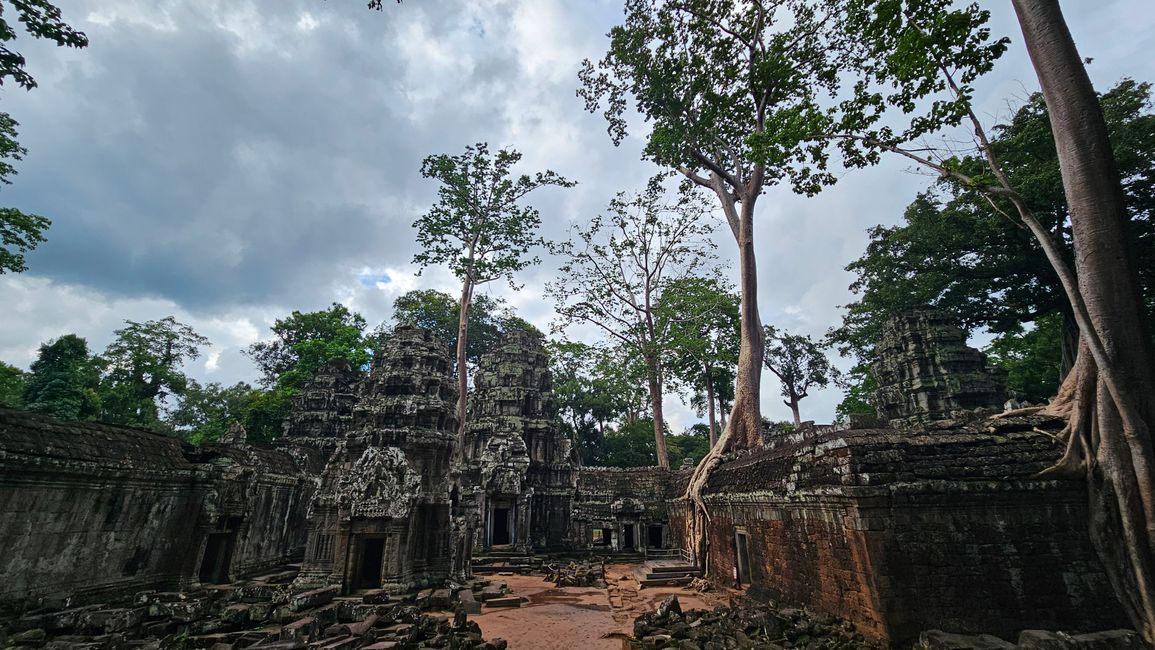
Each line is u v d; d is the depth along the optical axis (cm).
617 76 2922
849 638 1083
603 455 5359
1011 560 1064
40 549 1279
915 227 2920
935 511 1098
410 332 2231
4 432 1215
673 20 2606
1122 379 1012
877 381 2936
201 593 1647
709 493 2208
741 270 2780
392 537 1756
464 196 3428
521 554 2911
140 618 1188
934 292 3005
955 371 2559
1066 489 1099
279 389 3891
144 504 1592
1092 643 909
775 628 1148
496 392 3750
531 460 3562
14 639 1049
